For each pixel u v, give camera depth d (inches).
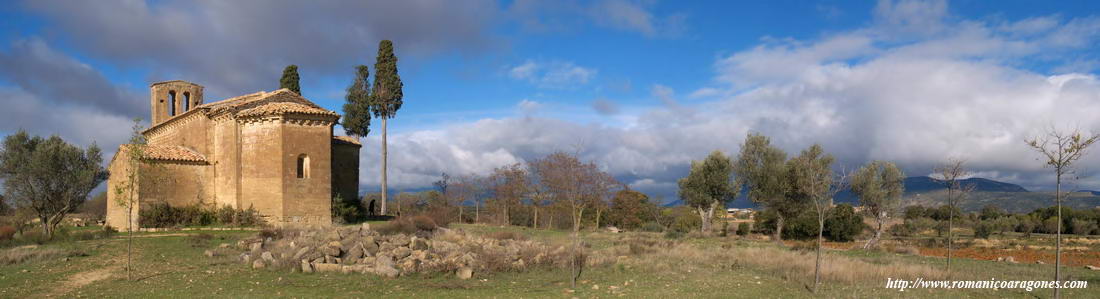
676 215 2578.7
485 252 787.4
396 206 2269.9
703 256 946.7
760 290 593.3
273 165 1306.6
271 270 721.0
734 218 3722.9
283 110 1301.7
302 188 1320.1
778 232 1765.5
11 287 617.9
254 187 1314.0
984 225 2142.0
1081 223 2337.6
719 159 1982.0
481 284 639.8
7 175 1153.4
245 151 1334.9
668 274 722.2
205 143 1427.2
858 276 683.4
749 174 1888.5
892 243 1605.6
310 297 557.3
